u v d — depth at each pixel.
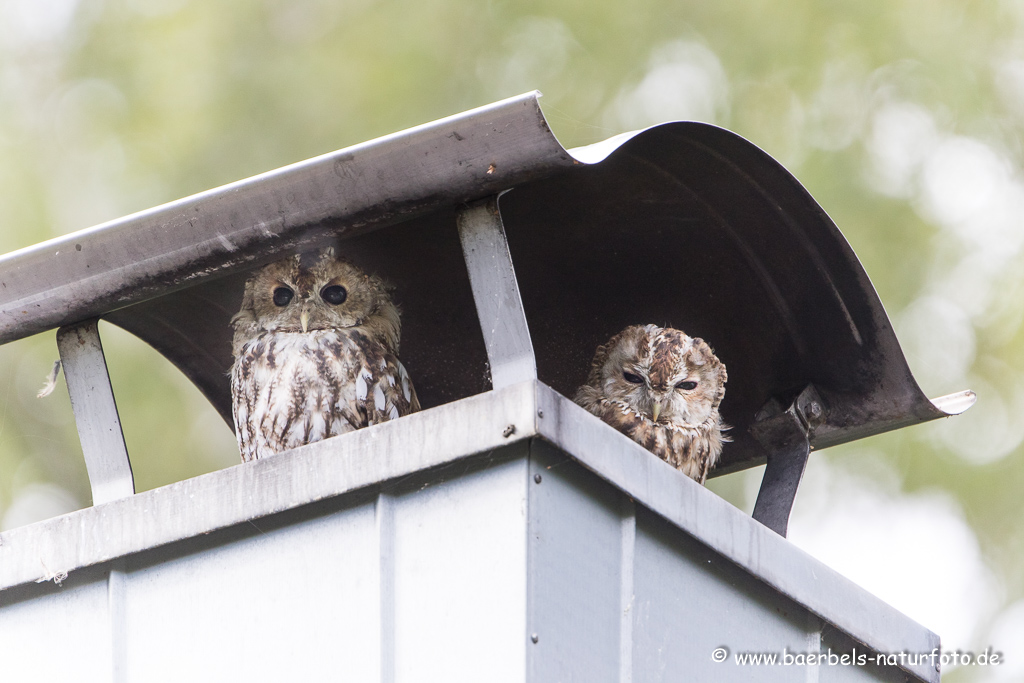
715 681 6.61
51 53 16.11
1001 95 16.08
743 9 15.70
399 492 6.28
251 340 9.36
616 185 7.66
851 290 8.06
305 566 6.44
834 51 15.70
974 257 15.63
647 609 6.34
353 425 9.22
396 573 6.16
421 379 9.85
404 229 8.59
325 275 9.27
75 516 7.08
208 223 6.91
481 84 15.33
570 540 6.04
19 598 7.25
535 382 5.96
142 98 15.60
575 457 6.03
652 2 15.66
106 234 7.10
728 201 7.76
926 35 15.90
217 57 15.55
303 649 6.30
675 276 8.70
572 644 5.91
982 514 15.32
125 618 6.88
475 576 5.94
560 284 8.90
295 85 15.23
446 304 9.36
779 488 8.40
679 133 7.07
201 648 6.58
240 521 6.57
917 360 15.30
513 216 7.98
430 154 6.39
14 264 7.32
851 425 8.55
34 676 7.02
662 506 6.42
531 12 15.66
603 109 15.34
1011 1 16.16
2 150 15.57
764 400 9.11
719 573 6.88
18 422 15.07
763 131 15.35
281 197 6.72
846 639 7.52
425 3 15.59
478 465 6.08
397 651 6.03
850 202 15.33
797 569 7.16
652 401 9.28
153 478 14.51
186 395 14.91
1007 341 15.43
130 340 14.90
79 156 15.52
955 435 15.45
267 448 9.27
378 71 15.25
